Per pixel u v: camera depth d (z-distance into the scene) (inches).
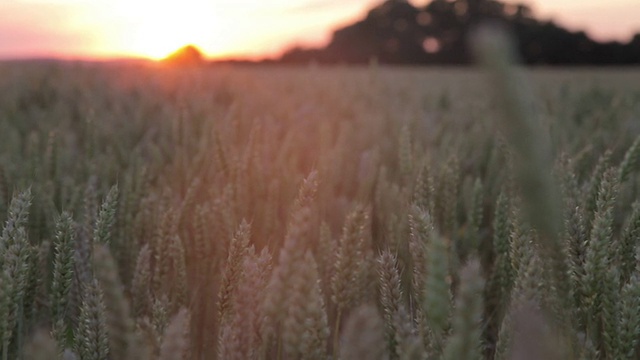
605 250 26.5
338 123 103.9
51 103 133.1
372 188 54.6
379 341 16.1
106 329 25.1
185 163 55.9
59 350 27.0
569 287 21.7
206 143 57.4
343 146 69.1
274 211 42.7
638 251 27.5
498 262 37.2
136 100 140.7
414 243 26.4
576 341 24.0
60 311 30.7
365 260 34.3
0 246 27.0
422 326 25.7
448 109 160.7
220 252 37.6
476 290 16.0
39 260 33.3
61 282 30.5
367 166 62.5
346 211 47.4
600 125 87.3
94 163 57.5
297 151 64.1
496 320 38.2
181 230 39.3
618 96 155.0
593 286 26.5
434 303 17.5
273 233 40.9
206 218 38.0
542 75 382.0
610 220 26.9
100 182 52.6
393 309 26.5
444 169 45.8
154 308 27.7
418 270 26.2
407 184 48.2
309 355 20.2
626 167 37.3
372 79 186.1
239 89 147.8
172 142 72.0
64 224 30.8
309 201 24.0
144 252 33.4
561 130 66.5
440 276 17.5
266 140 65.0
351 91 168.2
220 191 48.4
